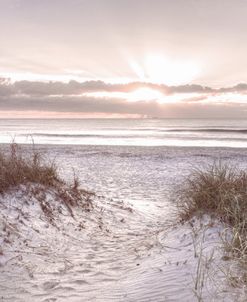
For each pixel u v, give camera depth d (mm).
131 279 5027
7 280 4957
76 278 5137
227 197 6492
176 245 6047
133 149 30047
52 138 49938
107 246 6754
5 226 6473
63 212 8086
